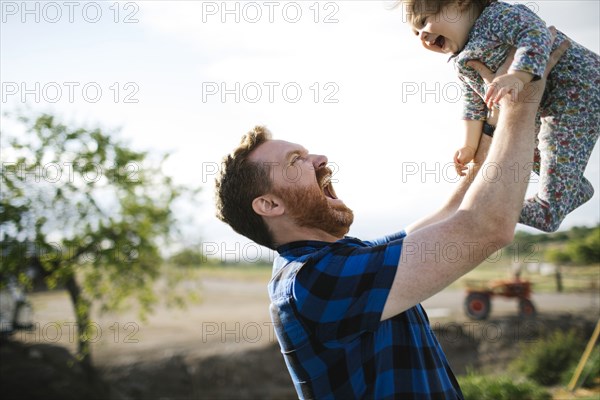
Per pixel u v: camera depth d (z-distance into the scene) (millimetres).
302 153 1985
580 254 22438
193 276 12375
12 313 11969
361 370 1646
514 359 12664
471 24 2199
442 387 1701
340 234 1987
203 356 14492
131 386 12906
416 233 1645
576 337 12898
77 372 12172
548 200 2021
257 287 35125
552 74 2150
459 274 1580
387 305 1594
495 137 1656
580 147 2074
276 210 1911
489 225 1547
